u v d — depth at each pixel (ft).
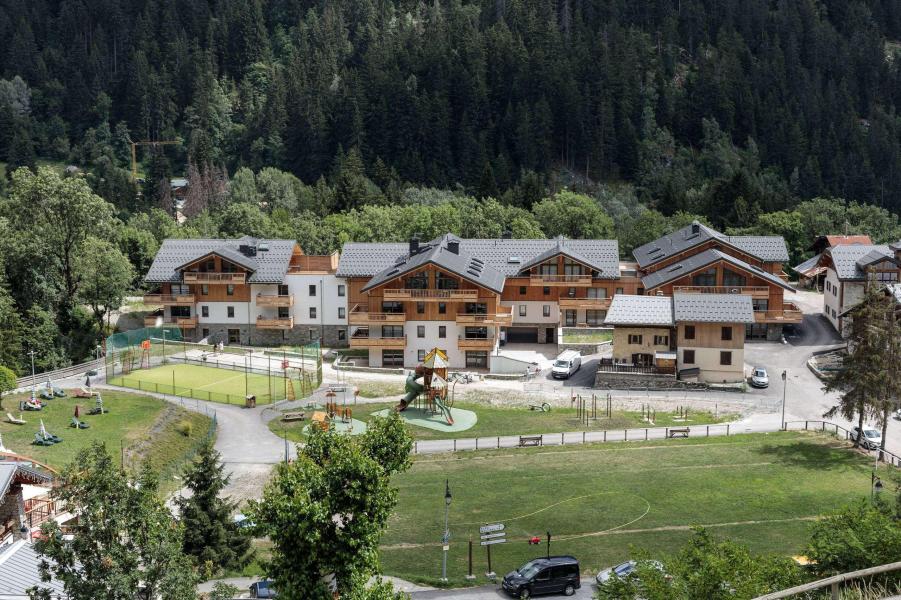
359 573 141.69
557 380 358.64
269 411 321.32
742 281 395.14
